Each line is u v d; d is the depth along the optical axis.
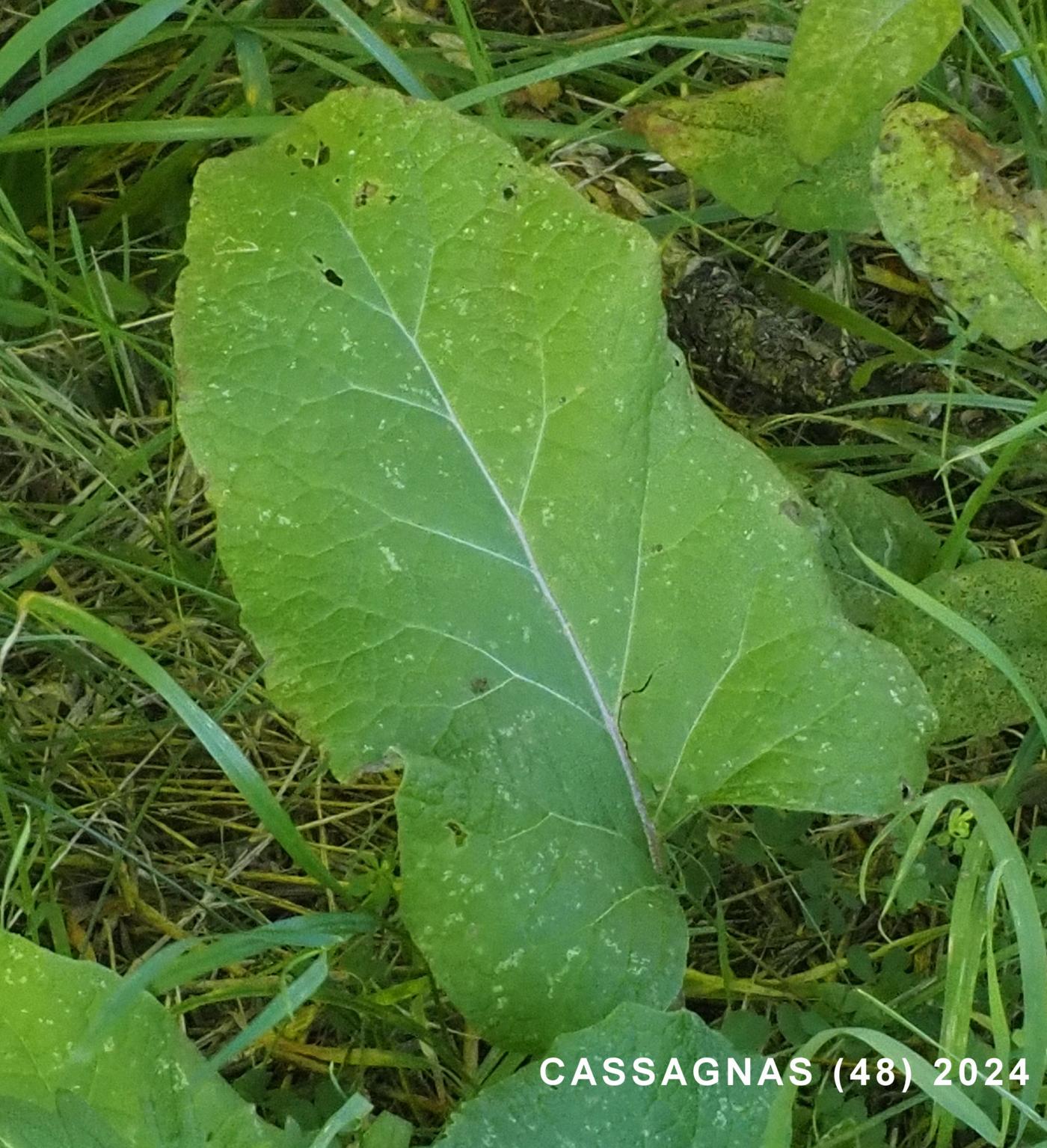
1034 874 1.26
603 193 1.41
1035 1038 1.14
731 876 1.30
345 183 1.16
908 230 1.25
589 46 1.42
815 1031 1.23
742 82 1.43
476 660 1.16
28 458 1.38
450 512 1.16
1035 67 1.33
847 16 1.23
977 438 1.35
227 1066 1.25
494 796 1.14
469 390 1.16
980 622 1.25
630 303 1.16
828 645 1.17
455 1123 1.11
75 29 1.42
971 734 1.25
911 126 1.24
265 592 1.15
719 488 1.17
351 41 1.37
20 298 1.37
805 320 1.39
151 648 1.34
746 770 1.17
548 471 1.17
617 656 1.17
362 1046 1.24
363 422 1.16
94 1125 1.10
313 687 1.15
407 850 1.13
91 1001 1.12
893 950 1.25
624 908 1.15
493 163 1.16
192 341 1.15
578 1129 1.11
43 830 1.27
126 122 1.31
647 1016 1.12
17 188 1.40
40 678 1.34
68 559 1.36
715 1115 1.11
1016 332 1.25
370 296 1.16
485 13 1.46
